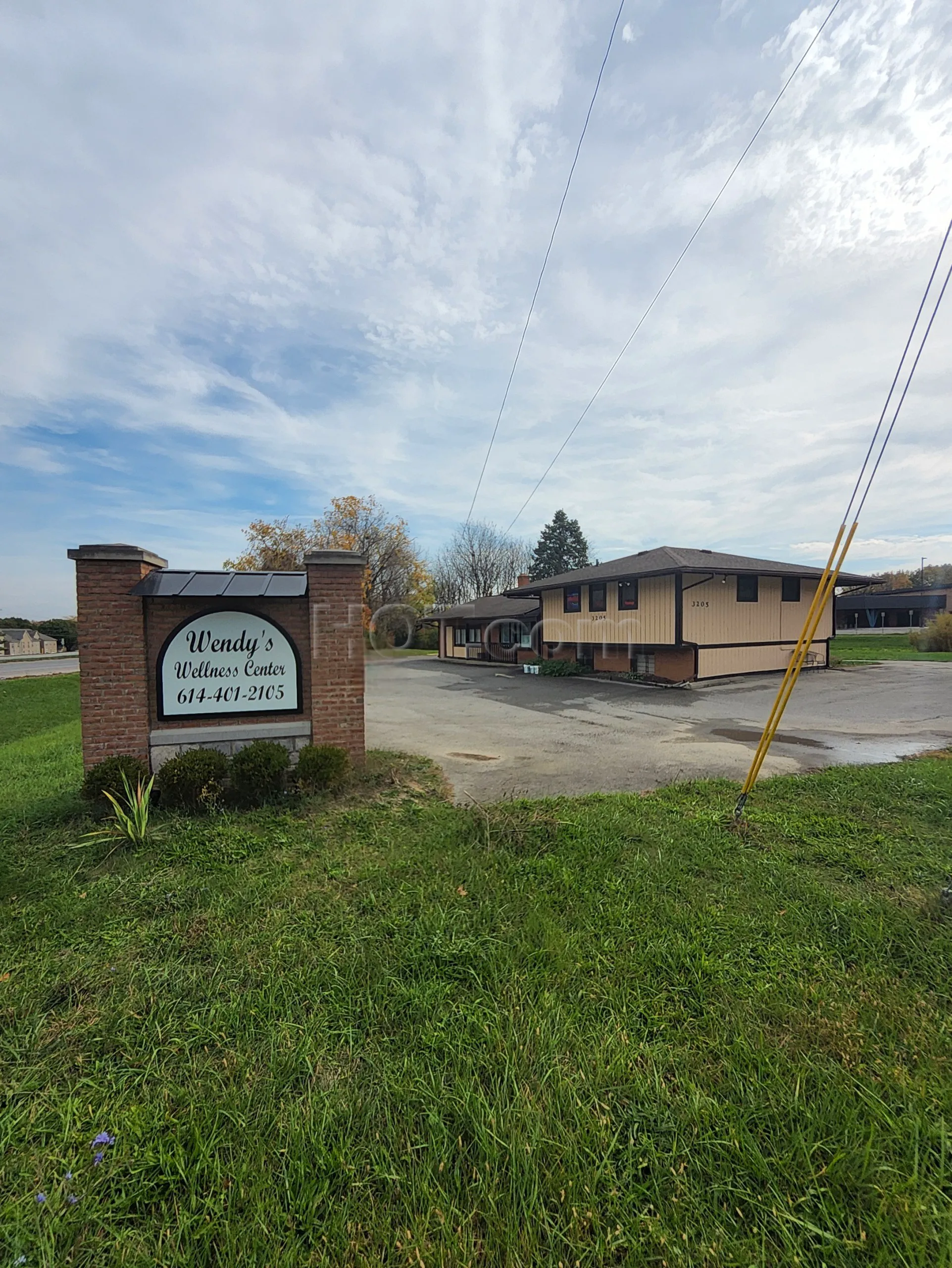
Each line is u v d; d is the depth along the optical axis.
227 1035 2.48
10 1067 2.34
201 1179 1.84
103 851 4.55
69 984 2.84
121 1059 2.38
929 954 2.99
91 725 5.75
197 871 4.20
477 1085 2.17
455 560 53.28
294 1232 1.68
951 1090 2.13
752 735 9.42
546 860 4.21
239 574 6.30
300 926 3.36
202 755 5.68
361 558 6.47
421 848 4.50
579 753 8.32
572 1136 1.94
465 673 22.11
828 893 3.65
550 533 51.78
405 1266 1.58
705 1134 1.96
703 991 2.72
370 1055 2.35
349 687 6.52
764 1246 1.63
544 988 2.75
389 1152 1.92
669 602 16.30
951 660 20.91
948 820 4.97
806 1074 2.21
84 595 5.70
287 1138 1.96
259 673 6.31
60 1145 1.96
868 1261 1.59
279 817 5.32
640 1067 2.27
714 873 4.01
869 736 9.11
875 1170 1.82
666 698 13.90
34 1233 1.67
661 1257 1.60
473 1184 1.81
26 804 5.74
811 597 18.83
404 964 2.95
